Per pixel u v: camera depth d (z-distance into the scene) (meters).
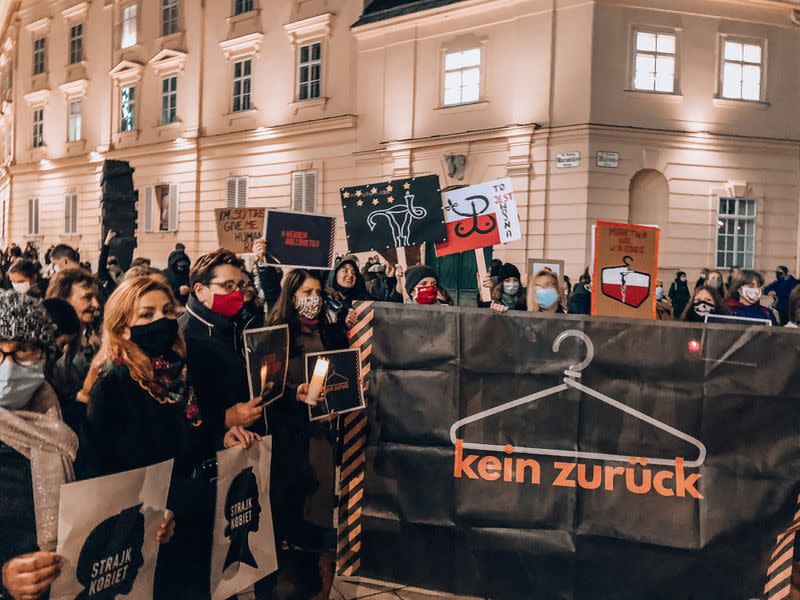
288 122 23.67
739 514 3.83
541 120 18.34
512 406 4.03
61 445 2.53
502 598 4.02
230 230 9.49
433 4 20.05
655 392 3.89
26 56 34.72
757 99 19.44
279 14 23.91
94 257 30.89
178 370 3.17
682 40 18.61
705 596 3.85
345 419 4.21
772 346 3.83
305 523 4.18
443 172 19.97
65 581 2.57
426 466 4.12
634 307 4.88
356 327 4.22
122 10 29.47
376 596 4.35
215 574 3.35
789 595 3.88
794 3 19.44
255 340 3.70
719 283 15.98
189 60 26.62
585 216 17.73
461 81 19.84
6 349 2.45
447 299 7.47
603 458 3.93
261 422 3.94
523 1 18.50
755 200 19.36
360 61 21.73
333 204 22.66
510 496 4.02
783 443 3.83
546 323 4.00
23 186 35.25
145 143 28.44
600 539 3.91
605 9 17.92
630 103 18.23
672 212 18.61
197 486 3.26
